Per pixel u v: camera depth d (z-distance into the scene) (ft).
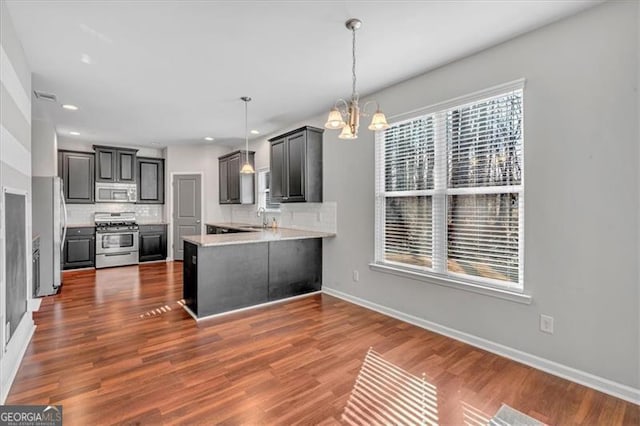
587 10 6.91
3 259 6.64
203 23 7.32
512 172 8.26
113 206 21.66
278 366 7.85
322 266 14.56
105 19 7.13
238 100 12.57
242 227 18.12
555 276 7.48
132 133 18.11
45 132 14.96
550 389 6.91
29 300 9.31
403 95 10.79
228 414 6.06
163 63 9.33
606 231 6.75
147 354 8.41
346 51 8.68
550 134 7.50
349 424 5.82
